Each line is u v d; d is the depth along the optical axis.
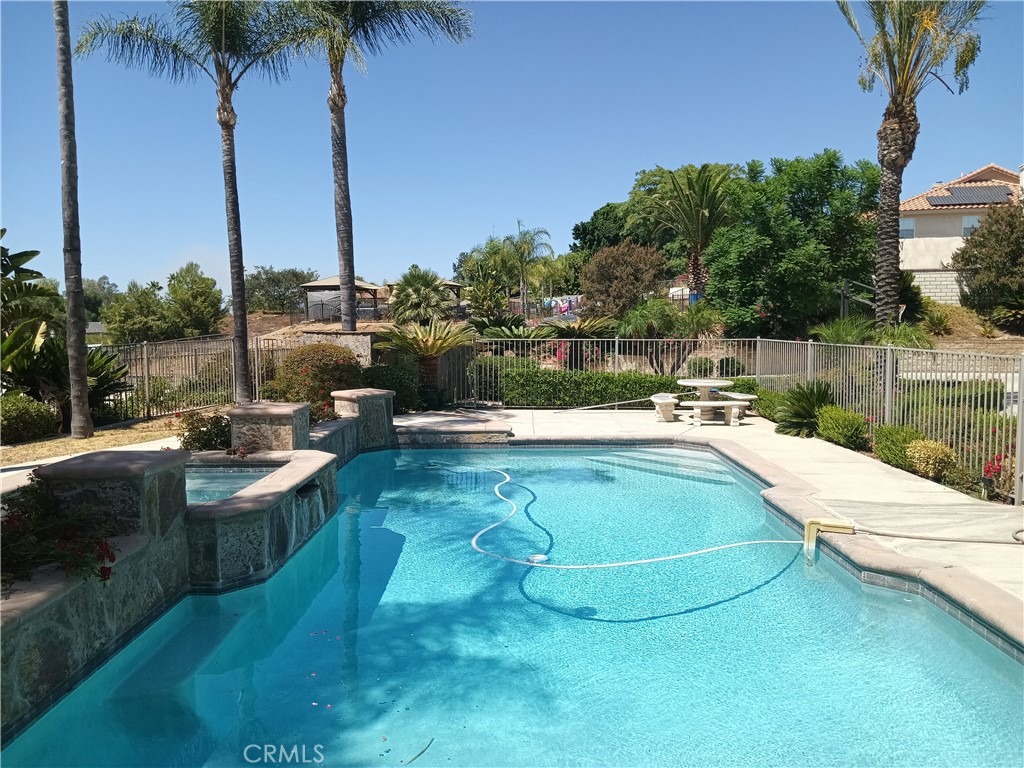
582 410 15.54
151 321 41.25
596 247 57.78
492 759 3.29
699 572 6.01
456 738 3.49
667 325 18.73
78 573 3.67
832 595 5.45
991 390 7.47
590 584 5.77
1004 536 5.77
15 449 9.81
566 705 3.83
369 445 11.75
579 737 3.51
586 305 28.88
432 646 4.61
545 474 10.27
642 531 7.30
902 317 25.95
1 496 4.12
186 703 3.88
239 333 14.08
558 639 4.70
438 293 29.30
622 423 13.68
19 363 11.61
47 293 14.19
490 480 9.87
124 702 3.90
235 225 14.02
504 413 15.19
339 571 6.10
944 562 5.16
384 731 3.57
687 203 27.69
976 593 4.45
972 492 7.36
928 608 4.91
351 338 15.22
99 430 11.69
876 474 8.40
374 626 4.95
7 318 13.29
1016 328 25.45
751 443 11.00
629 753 3.35
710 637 4.70
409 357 15.76
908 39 15.58
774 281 22.09
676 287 38.22
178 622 4.97
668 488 9.34
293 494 6.33
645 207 40.88
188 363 14.98
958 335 25.17
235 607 5.27
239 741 3.48
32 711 3.40
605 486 9.47
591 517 7.86
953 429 8.16
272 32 14.34
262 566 5.59
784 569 6.06
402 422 13.44
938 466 8.00
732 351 18.39
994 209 26.56
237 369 14.09
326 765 3.26
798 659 4.36
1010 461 7.02
